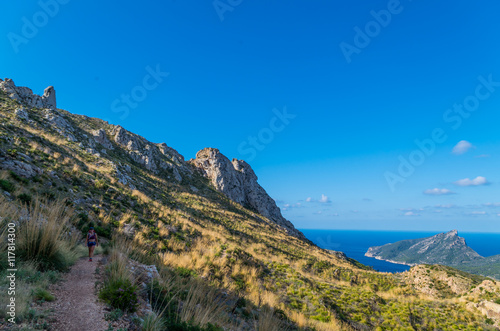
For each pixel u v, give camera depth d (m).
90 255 9.69
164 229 22.59
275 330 10.04
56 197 16.06
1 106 36.81
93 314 5.36
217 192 74.06
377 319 20.00
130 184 35.50
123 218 20.39
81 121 65.62
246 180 92.19
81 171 26.00
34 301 5.26
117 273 7.50
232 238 35.25
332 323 16.22
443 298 28.86
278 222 87.38
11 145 21.33
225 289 14.26
